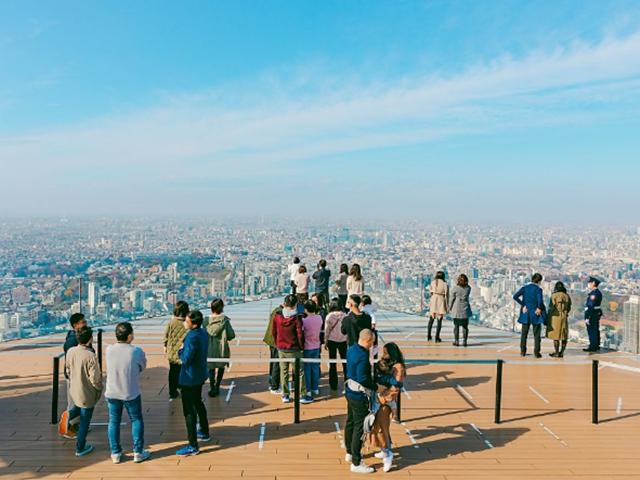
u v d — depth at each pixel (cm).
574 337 1212
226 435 641
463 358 1044
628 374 937
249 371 943
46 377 888
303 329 760
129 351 562
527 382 884
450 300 1148
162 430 656
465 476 538
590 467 562
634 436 650
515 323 1334
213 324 787
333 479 529
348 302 741
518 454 594
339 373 940
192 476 531
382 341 1181
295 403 685
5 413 710
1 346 1141
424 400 787
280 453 589
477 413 730
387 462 546
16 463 558
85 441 581
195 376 586
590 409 751
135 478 525
